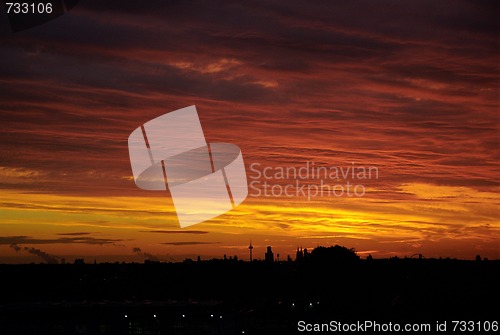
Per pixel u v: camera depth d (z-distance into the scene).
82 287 117.69
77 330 85.12
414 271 105.62
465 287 97.56
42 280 119.38
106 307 85.94
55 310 85.88
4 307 86.81
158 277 119.56
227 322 84.62
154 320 85.06
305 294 102.06
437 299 94.88
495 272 103.38
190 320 84.75
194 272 119.00
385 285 101.38
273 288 108.50
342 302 97.12
